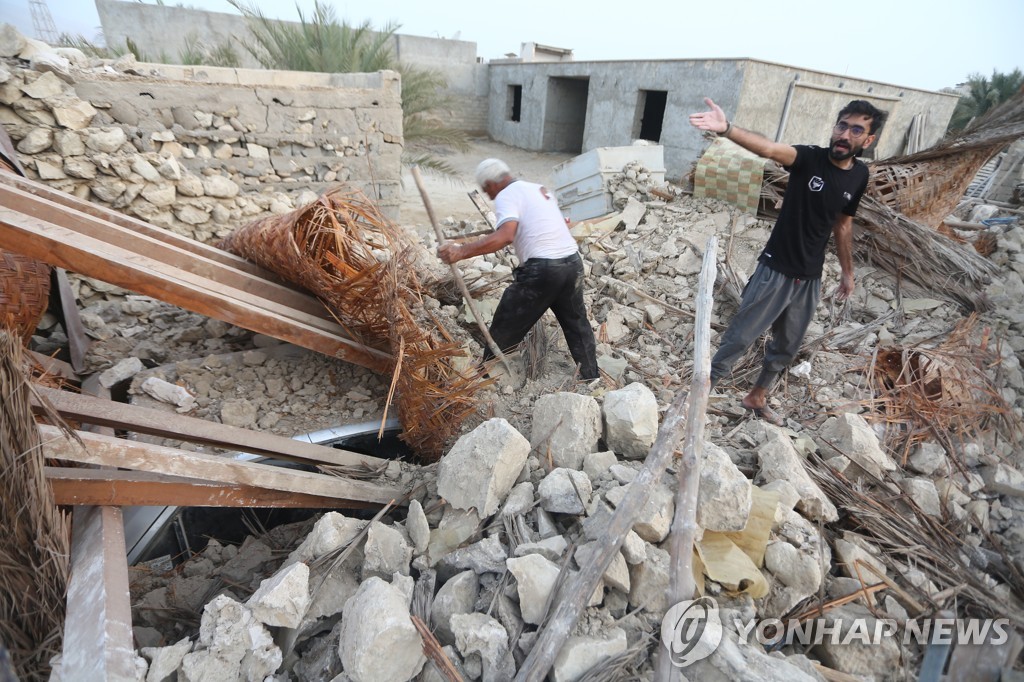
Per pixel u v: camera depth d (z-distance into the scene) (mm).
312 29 9984
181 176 4543
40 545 1692
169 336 3557
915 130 14617
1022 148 8914
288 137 5176
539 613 1791
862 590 2004
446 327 3750
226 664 1741
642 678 1688
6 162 3398
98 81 4129
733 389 3545
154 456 1941
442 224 6172
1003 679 1754
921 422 3246
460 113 18953
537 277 3002
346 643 1726
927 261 4844
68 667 1500
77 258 2242
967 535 2479
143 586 2457
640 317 4309
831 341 4000
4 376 1595
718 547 2043
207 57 10516
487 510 2170
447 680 1690
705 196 5586
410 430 2906
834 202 2559
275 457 2617
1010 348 4066
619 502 2043
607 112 14648
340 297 2846
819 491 2377
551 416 2621
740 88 11398
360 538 2146
